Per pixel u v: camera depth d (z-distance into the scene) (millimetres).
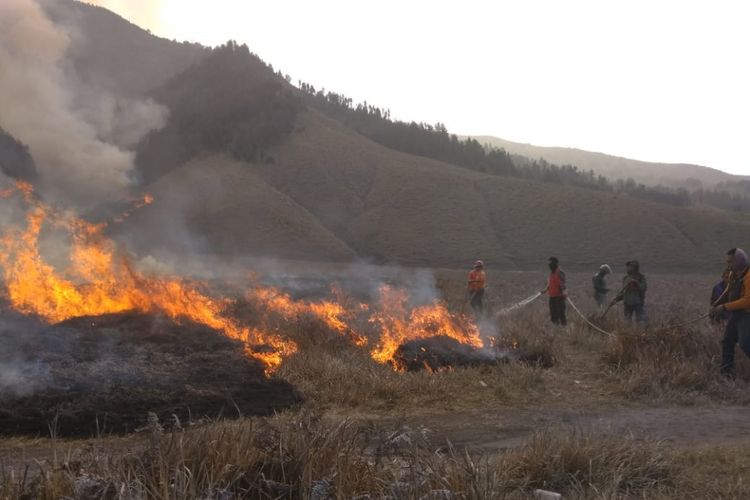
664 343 10398
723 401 8547
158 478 3838
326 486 3896
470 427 6969
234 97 152375
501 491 4258
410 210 120625
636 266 14188
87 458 4109
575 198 121938
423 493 3947
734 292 9672
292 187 127812
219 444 4242
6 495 3771
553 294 15211
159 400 6840
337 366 8852
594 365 10461
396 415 7430
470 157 182125
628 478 4977
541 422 7207
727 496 4652
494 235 112688
